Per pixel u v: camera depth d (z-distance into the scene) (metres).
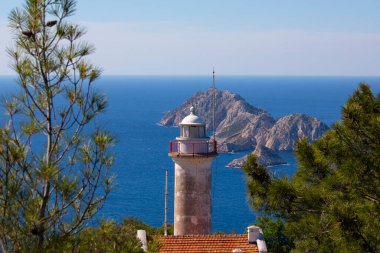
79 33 16.27
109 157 16.31
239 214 129.88
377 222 20.77
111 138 16.61
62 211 15.77
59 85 16.22
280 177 25.27
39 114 16.11
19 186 15.34
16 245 15.32
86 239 16.23
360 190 22.45
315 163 24.72
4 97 15.85
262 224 55.00
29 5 15.91
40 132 15.99
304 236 23.23
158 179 170.75
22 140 15.73
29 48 16.02
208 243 34.34
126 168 189.00
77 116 16.28
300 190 23.98
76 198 15.94
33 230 15.46
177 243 34.12
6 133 15.51
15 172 15.38
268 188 24.27
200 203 41.25
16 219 15.38
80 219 16.00
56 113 16.14
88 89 16.33
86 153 16.16
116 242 16.81
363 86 24.27
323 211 22.73
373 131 22.22
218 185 165.38
